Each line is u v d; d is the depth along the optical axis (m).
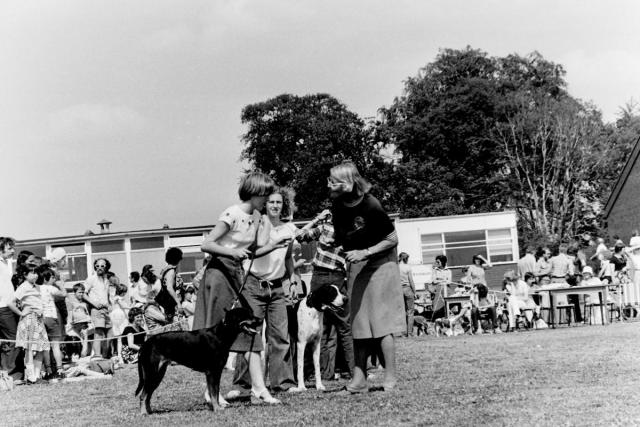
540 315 22.28
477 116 70.94
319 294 9.80
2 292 14.18
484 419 6.88
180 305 16.84
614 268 24.09
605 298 21.70
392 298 9.07
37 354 14.21
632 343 14.02
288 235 9.91
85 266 37.06
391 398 8.41
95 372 14.69
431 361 13.00
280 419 7.41
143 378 8.47
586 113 68.50
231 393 9.41
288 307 10.11
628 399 7.64
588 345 14.18
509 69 75.25
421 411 7.46
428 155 72.50
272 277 9.49
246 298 9.01
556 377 9.66
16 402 10.84
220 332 8.32
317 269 10.32
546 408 7.34
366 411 7.62
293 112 74.94
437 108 71.12
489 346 15.62
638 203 51.62
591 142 67.00
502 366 11.47
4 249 14.38
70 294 19.91
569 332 18.56
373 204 8.91
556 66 75.00
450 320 21.83
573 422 6.59
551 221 67.25
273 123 75.25
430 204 69.69
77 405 9.98
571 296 23.64
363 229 8.91
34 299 14.22
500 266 39.94
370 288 9.04
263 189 8.84
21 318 14.13
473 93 70.06
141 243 37.28
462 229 39.88
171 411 8.57
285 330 9.74
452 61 74.75
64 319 16.42
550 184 66.56
